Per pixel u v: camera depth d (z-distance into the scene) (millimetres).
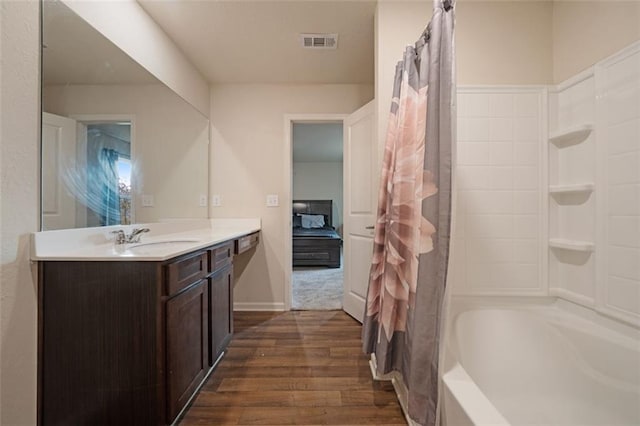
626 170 1366
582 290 1602
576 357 1393
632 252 1338
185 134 2500
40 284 1202
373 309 1730
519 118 1808
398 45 1896
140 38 1881
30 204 1171
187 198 2535
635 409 1185
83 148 1448
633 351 1209
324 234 5496
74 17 1377
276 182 2984
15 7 1101
